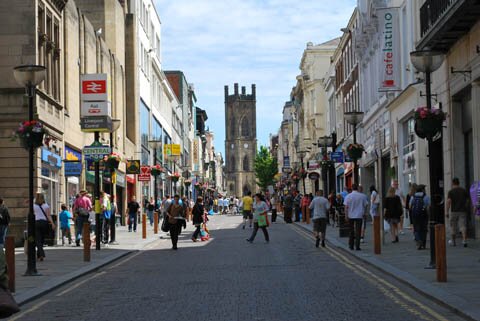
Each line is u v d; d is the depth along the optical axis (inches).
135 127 2241.6
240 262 807.1
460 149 979.9
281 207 3316.9
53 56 1288.1
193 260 851.4
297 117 4074.8
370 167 1941.4
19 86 1138.7
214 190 4852.4
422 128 653.9
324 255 880.3
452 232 886.4
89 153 1004.6
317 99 3309.5
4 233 807.7
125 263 843.4
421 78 1130.0
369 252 864.9
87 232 843.4
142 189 2423.7
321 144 1657.2
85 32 1571.1
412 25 1246.3
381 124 1592.0
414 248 900.0
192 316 442.3
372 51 1691.7
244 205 1696.6
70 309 491.5
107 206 1145.4
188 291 564.1
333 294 527.2
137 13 2330.2
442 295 485.4
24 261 850.1
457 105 981.8
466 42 894.4
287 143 5275.6
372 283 589.6
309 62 3361.2
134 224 1625.2
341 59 2407.7
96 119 1104.2
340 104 2461.9
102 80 1106.7
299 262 792.3
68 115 1386.6
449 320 410.3
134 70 2239.2
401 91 1316.4
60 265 791.7
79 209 1134.4
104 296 553.6
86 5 1989.4
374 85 1694.1
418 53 656.4
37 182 1137.4
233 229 1675.7
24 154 1131.3
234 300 506.0
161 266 788.6
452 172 980.6
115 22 1996.8
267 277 648.4
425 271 637.9
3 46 1152.8
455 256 759.1
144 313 461.7
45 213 849.5
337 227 1536.7
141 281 647.8
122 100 2066.9
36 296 549.6
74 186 1455.5
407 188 1342.3
